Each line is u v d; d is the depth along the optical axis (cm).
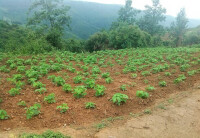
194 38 3550
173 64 1128
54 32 2372
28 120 492
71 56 1386
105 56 1590
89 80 748
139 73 972
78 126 478
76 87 651
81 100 609
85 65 1100
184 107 591
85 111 544
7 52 1672
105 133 450
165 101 637
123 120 511
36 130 453
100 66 1155
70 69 966
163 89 736
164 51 1809
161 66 1043
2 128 454
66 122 491
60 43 2412
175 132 465
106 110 554
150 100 638
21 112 529
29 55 1452
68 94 655
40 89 632
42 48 1736
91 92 675
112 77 889
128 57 1547
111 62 1295
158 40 3666
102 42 2950
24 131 446
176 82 803
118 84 770
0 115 483
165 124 497
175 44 3931
